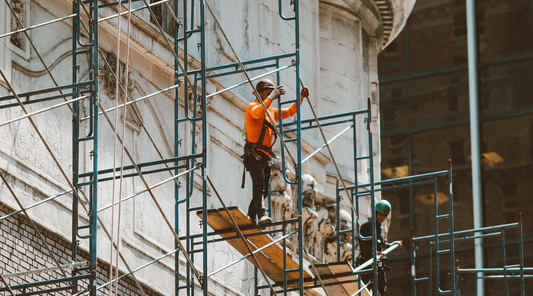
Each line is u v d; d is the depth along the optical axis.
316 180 27.39
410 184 20.72
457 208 47.56
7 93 16.72
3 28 16.94
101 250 18.19
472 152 47.31
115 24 19.44
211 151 22.47
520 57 47.22
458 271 21.86
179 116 21.64
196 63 22.06
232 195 23.22
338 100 30.19
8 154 16.39
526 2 47.50
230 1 24.44
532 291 45.44
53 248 17.03
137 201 19.70
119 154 19.28
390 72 49.91
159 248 20.17
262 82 16.84
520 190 46.31
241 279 23.19
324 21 30.58
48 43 18.02
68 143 18.00
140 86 20.28
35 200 16.78
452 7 49.06
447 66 48.84
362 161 30.50
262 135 16.00
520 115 46.84
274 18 26.38
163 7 21.75
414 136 48.94
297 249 25.20
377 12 31.91
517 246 45.91
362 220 29.86
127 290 18.88
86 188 18.28
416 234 48.06
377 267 18.95
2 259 15.71
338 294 20.20
